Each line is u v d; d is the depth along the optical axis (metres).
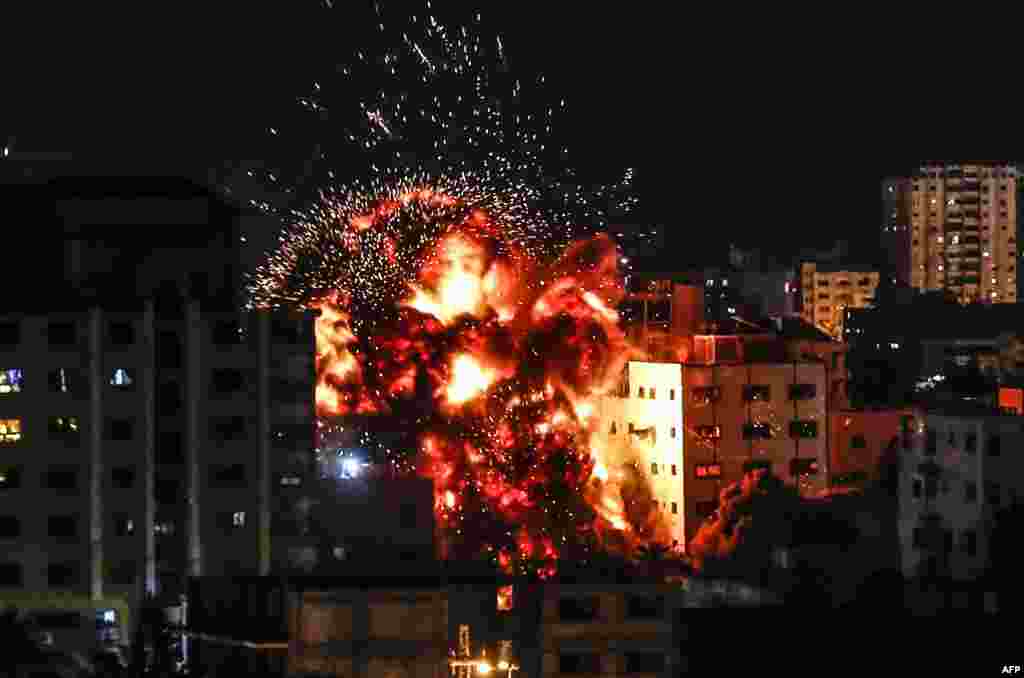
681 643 175.75
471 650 179.12
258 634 175.50
